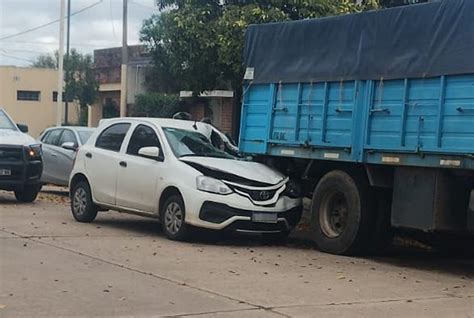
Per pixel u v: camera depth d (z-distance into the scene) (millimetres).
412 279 9500
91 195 13258
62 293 7621
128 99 35500
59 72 29938
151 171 12031
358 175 11203
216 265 9633
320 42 11734
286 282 8734
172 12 15562
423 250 12984
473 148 9305
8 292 7566
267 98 12680
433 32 9992
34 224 12875
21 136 16656
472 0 9500
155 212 12016
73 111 51000
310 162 12023
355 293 8328
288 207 11766
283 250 11508
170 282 8391
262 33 12836
